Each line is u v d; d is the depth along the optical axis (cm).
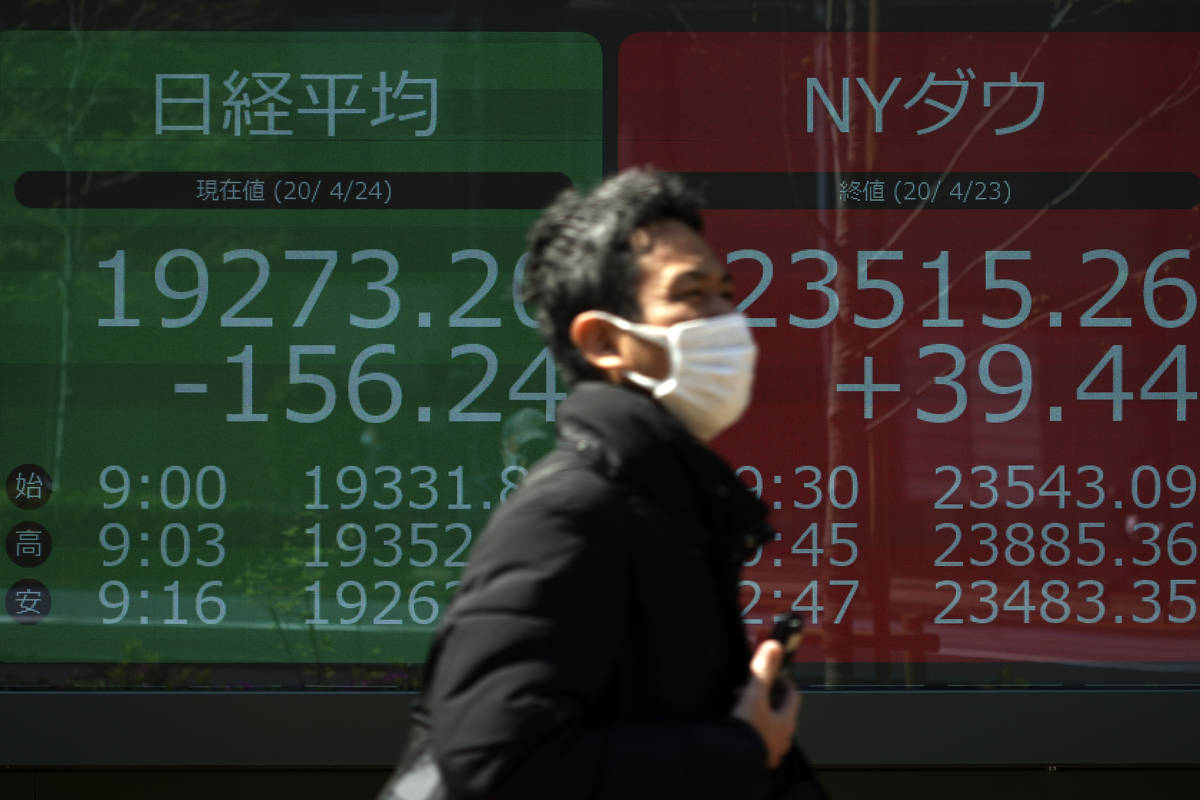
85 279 527
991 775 535
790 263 531
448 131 530
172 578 527
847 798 534
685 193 244
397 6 530
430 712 220
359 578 529
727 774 209
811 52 530
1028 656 529
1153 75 528
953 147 530
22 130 527
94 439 526
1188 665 529
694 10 531
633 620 220
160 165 528
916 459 530
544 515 214
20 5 526
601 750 204
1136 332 530
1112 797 535
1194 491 528
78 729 522
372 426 529
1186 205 528
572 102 531
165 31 528
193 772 534
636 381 238
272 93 529
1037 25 529
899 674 529
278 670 528
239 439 527
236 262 529
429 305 530
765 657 231
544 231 249
